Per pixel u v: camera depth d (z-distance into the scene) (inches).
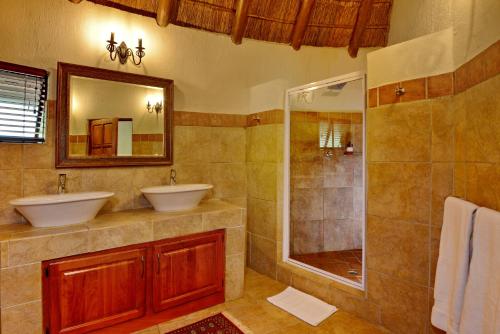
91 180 87.4
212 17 93.0
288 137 109.6
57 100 79.5
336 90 105.7
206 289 87.1
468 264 46.0
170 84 99.0
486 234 41.0
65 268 66.0
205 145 111.5
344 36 102.6
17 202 63.9
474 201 53.8
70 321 66.8
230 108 116.0
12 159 75.4
